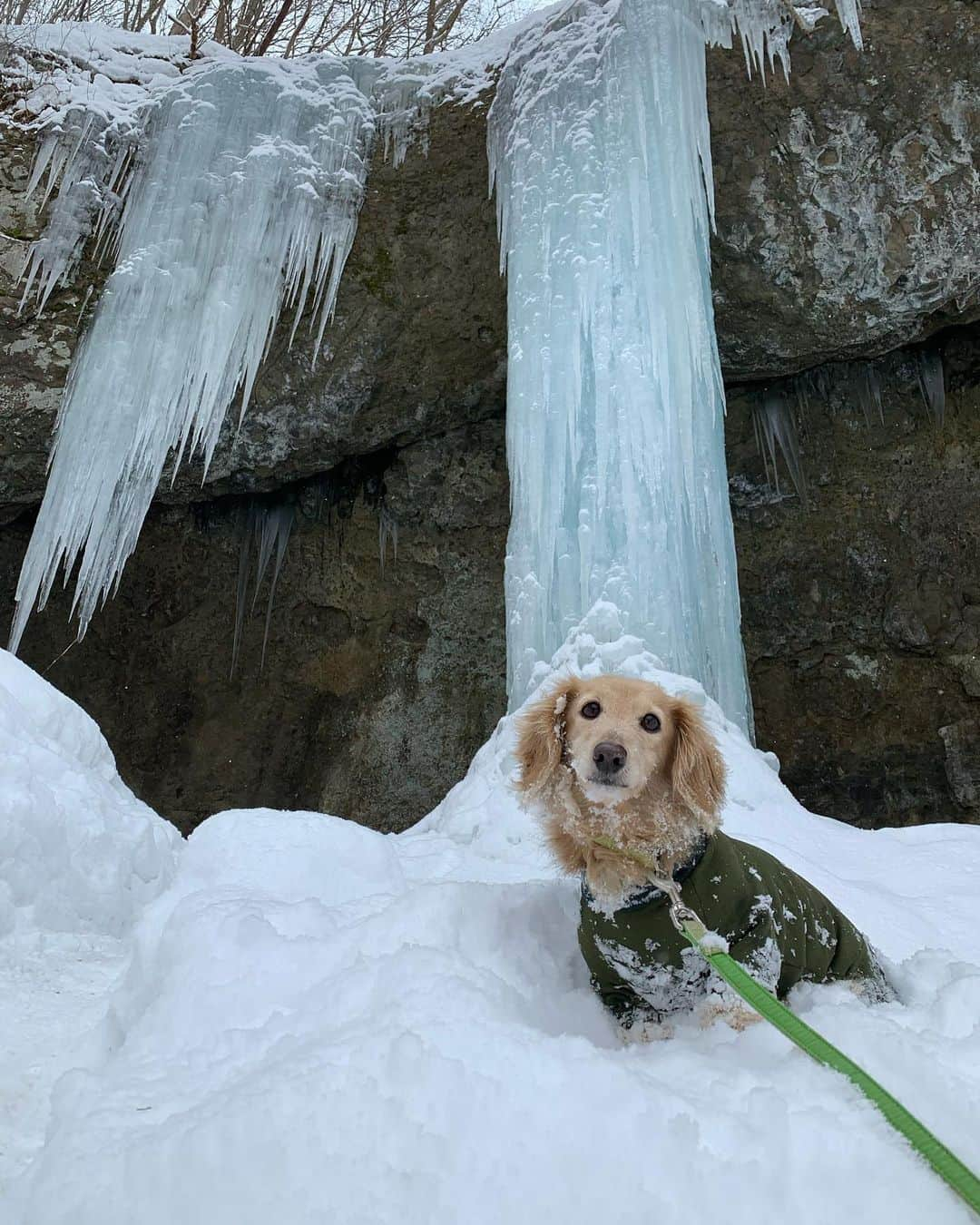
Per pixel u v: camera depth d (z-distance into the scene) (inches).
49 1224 21.3
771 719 130.0
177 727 142.1
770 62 97.4
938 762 123.2
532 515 88.4
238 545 140.9
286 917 37.4
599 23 100.3
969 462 122.8
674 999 32.2
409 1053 24.0
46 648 138.9
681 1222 19.4
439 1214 20.0
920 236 100.3
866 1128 21.3
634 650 78.0
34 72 114.3
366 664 141.0
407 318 114.7
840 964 33.9
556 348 90.9
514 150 100.8
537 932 36.9
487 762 76.5
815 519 127.3
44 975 40.4
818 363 116.5
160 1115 25.0
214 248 108.1
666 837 31.7
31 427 113.3
